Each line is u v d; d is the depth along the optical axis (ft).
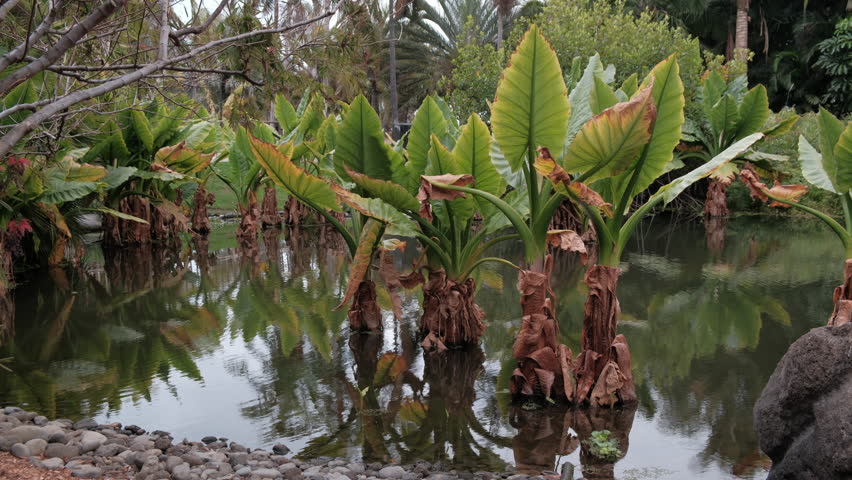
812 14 80.94
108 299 25.81
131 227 40.86
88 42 12.69
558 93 14.37
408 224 17.42
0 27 13.10
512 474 11.30
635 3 88.58
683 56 53.31
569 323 21.74
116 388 15.84
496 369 17.48
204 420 13.87
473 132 17.65
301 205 53.06
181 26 13.92
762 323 21.04
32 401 14.89
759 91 46.85
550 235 14.97
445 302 19.22
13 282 27.68
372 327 20.90
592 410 14.53
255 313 23.52
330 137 29.09
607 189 16.11
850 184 19.13
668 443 12.70
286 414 14.25
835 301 17.28
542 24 54.54
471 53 55.98
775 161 49.52
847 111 72.95
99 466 10.65
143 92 16.78
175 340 20.17
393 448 12.59
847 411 7.95
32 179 24.52
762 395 9.95
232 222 54.03
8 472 9.96
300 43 12.49
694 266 31.24
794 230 45.01
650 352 18.40
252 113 12.50
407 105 121.39
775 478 9.36
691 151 53.52
